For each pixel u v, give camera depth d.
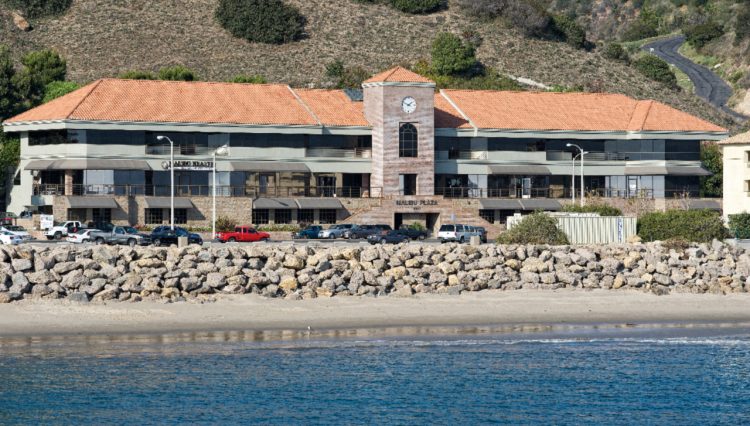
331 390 181.88
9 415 167.38
